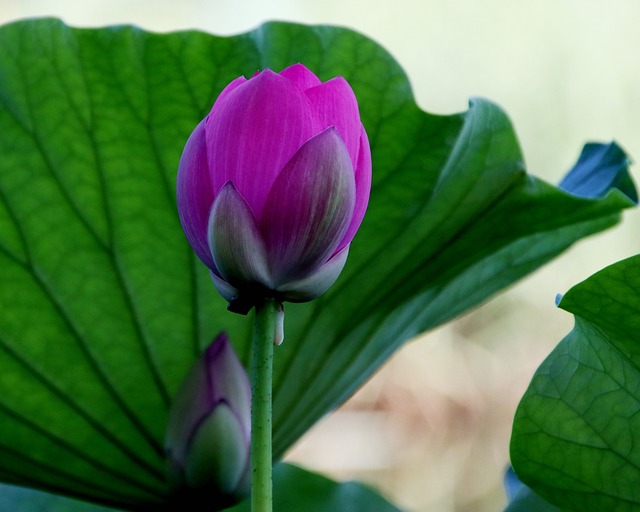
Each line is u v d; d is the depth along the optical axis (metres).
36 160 1.16
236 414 1.11
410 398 2.91
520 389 2.92
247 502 1.26
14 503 1.26
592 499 1.03
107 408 1.16
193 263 1.17
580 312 1.01
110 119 1.16
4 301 1.16
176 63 1.17
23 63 1.16
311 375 1.17
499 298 3.02
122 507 1.17
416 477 2.84
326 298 1.15
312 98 0.96
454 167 1.15
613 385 1.02
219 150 0.96
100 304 1.17
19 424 1.16
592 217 1.16
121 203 1.16
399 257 1.16
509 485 1.24
